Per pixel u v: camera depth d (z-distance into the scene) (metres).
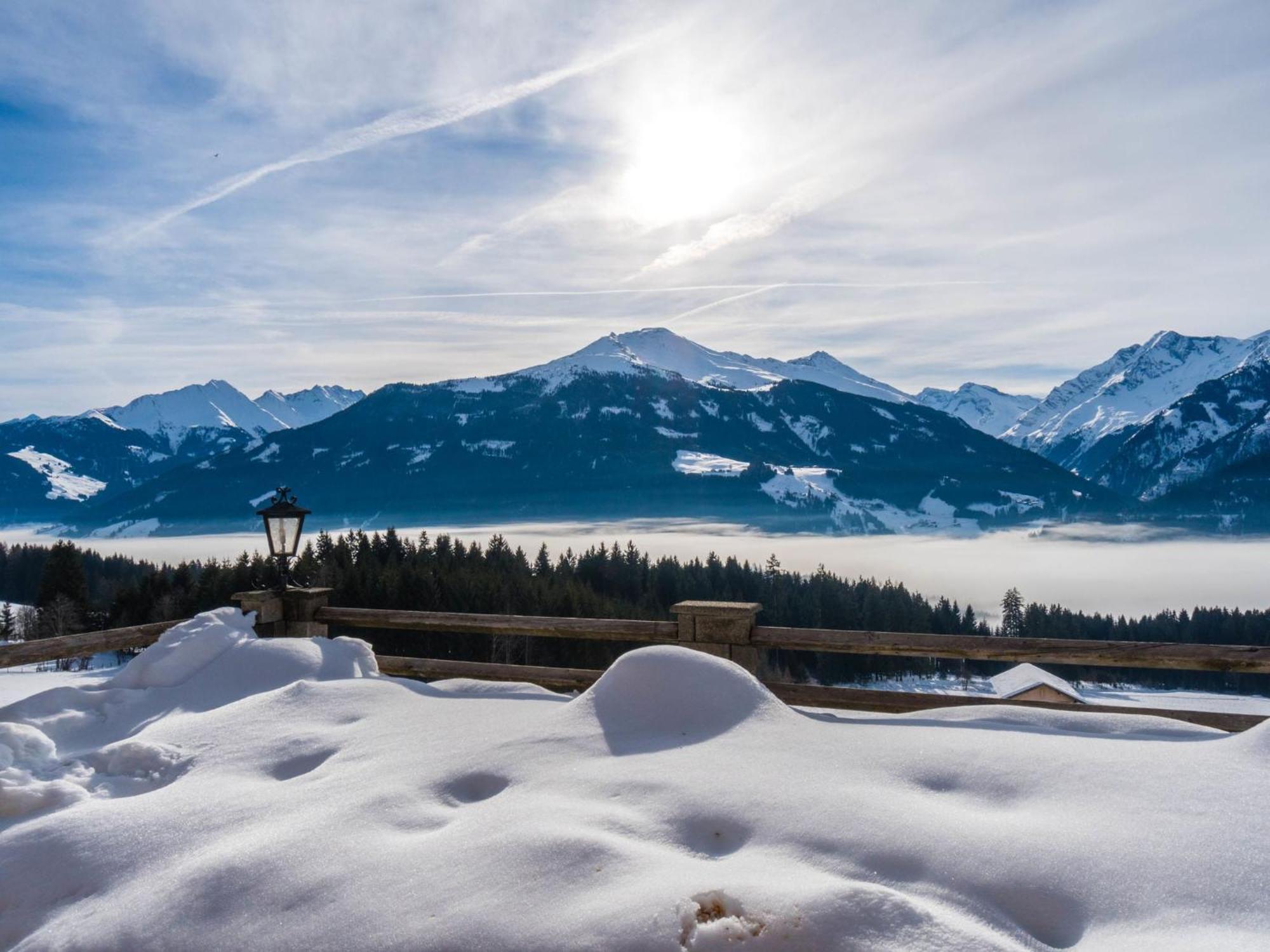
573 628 5.30
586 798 2.90
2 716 4.27
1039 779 2.88
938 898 2.28
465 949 2.17
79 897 2.70
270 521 6.21
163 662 5.02
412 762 3.38
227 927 2.39
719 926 2.08
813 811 2.69
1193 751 3.04
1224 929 2.06
